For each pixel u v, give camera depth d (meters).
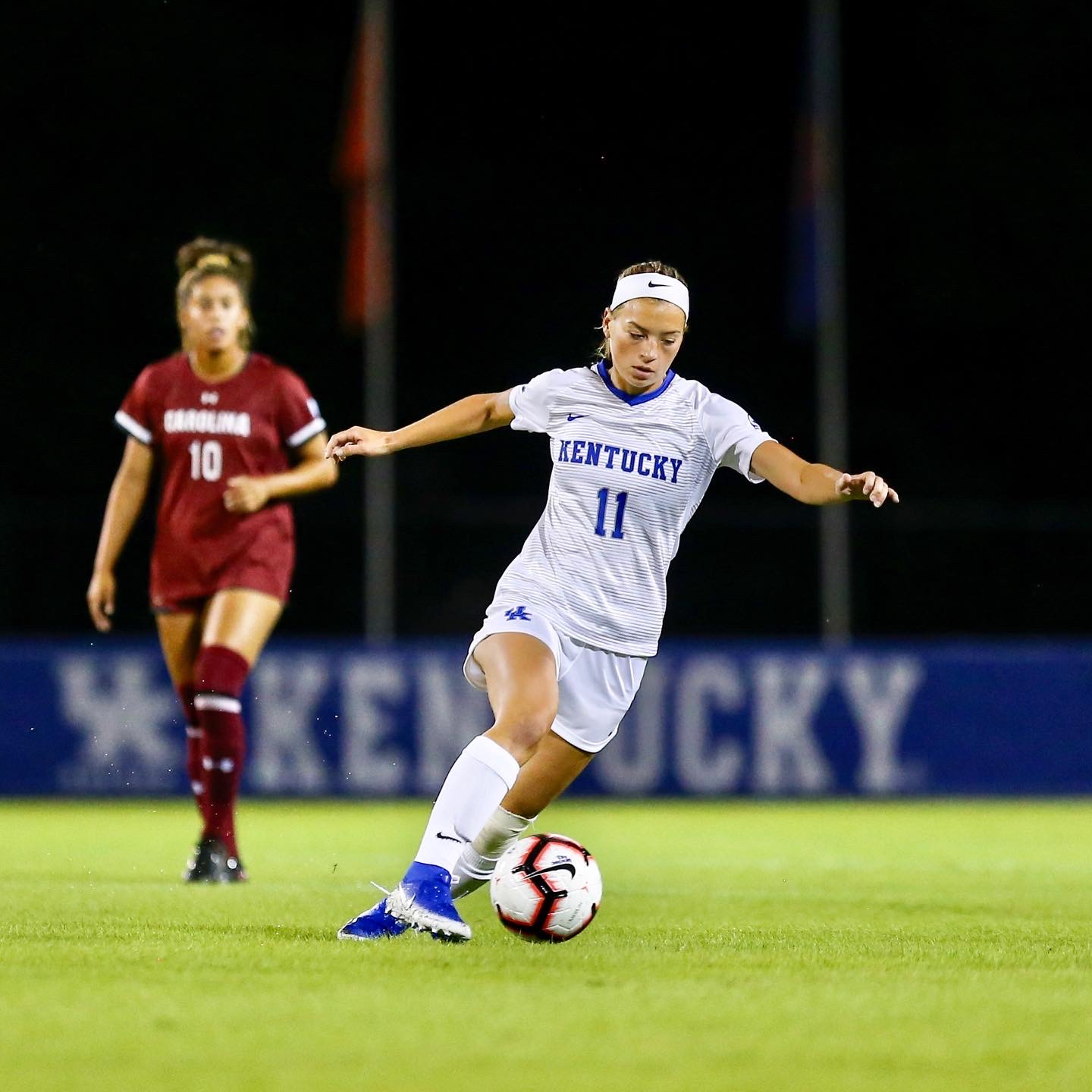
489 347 101.00
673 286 20.45
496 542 79.38
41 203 96.25
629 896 28.41
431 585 79.44
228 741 29.95
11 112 96.69
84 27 97.69
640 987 16.39
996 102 99.56
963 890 30.00
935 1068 12.96
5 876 31.52
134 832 45.16
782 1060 13.15
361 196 69.38
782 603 79.19
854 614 78.69
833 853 39.25
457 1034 13.98
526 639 19.89
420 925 18.80
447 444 89.69
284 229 98.06
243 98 98.31
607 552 20.62
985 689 59.22
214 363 31.36
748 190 101.44
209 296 30.84
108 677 56.91
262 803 57.06
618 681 20.86
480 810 19.05
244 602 30.67
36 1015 14.73
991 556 78.75
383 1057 13.09
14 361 93.25
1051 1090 12.28
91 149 97.12
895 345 99.00
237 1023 14.39
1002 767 59.16
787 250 101.00
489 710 57.28
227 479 31.02
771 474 20.08
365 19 69.25
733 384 101.00
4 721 56.66
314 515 80.62
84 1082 12.24
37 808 54.62
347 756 57.03
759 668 58.44
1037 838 44.25
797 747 58.34
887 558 78.69
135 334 95.25
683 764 58.09
